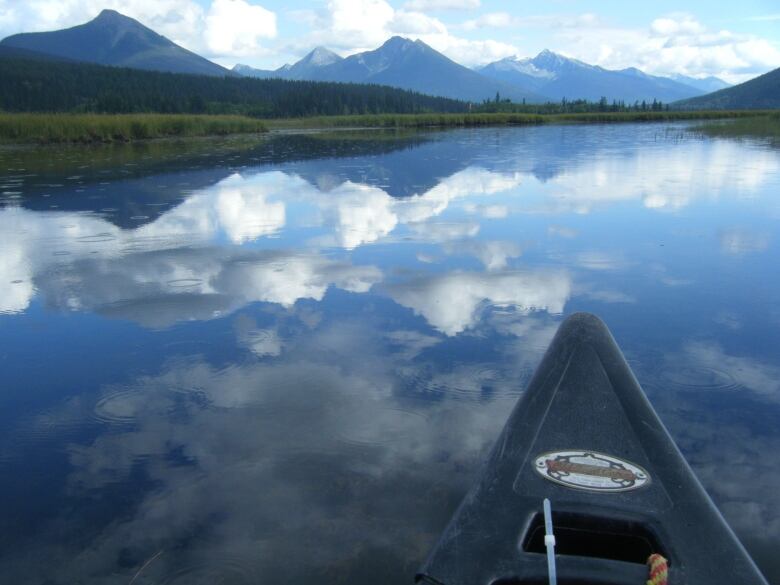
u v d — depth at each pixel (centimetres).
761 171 1110
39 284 507
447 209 796
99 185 1048
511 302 446
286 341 388
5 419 305
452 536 168
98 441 284
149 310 445
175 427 294
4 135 2086
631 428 214
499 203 834
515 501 180
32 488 252
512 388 321
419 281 498
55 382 341
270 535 221
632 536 171
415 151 1703
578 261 547
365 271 529
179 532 224
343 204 842
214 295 475
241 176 1154
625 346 369
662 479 188
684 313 420
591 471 193
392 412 301
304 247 612
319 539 218
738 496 234
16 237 673
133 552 215
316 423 293
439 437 279
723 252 568
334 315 430
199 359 365
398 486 246
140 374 348
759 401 304
